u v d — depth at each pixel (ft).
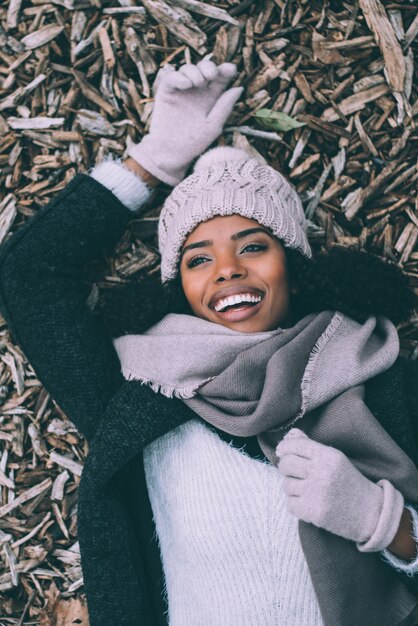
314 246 4.47
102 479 3.60
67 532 4.38
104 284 4.37
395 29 4.42
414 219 4.49
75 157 4.42
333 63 4.43
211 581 3.52
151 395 3.69
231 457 3.59
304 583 3.45
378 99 4.46
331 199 4.48
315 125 4.42
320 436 3.56
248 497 3.51
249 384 3.59
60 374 3.84
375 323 3.87
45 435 4.39
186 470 3.65
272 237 3.80
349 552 3.39
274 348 3.62
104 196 4.05
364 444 3.47
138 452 3.66
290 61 4.44
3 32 4.37
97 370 3.86
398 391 3.69
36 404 4.38
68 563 4.38
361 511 3.20
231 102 4.23
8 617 4.40
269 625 3.42
